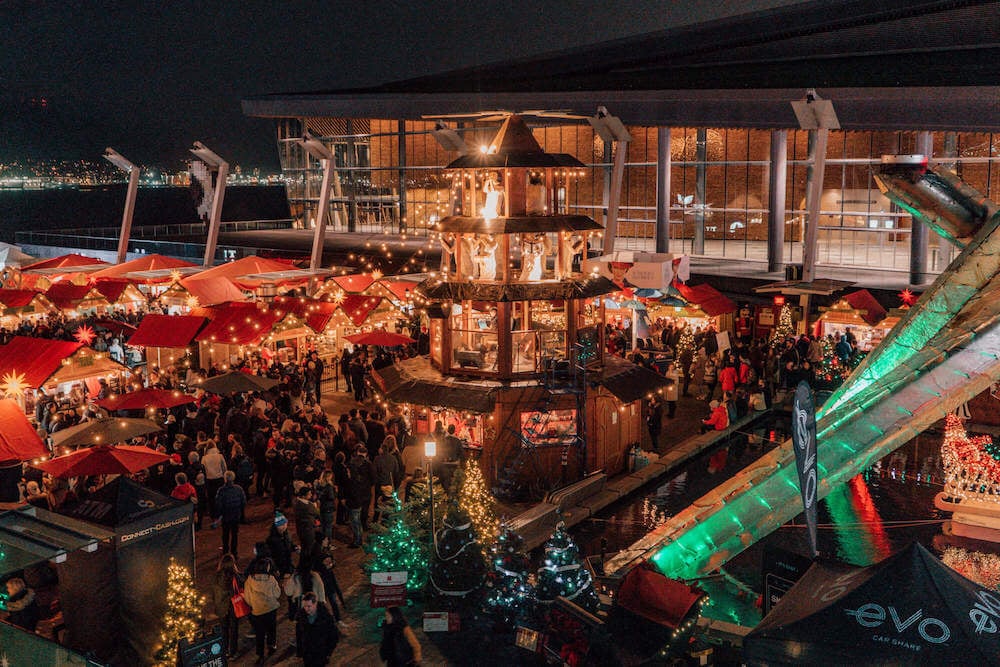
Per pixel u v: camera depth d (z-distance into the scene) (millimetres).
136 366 34156
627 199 59594
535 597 14797
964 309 12055
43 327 35531
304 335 32406
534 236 22797
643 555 14641
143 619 14047
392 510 16922
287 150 83812
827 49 50906
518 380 22578
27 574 15891
